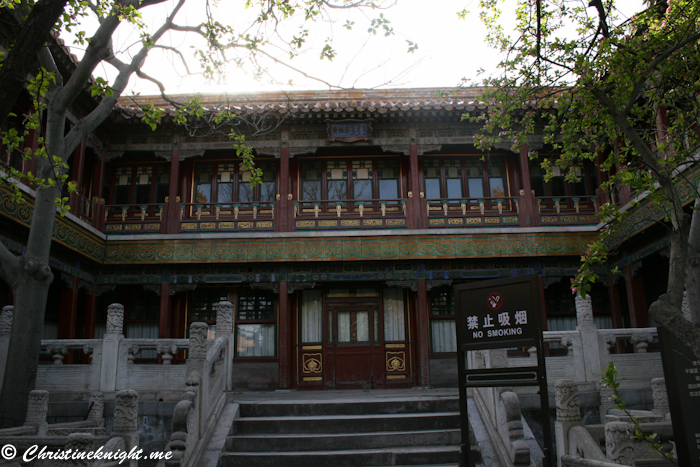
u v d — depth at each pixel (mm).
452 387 17656
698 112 8758
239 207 18719
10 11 9164
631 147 8062
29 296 9508
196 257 17438
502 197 18109
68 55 13727
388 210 18422
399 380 17781
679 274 5691
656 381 8469
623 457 6316
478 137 11688
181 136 18562
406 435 9242
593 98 7723
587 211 18344
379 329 18203
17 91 5824
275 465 8648
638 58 7730
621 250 16875
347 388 17688
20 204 13211
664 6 8391
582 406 10398
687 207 12938
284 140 18344
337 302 18406
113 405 10062
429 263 17734
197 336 9102
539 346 6566
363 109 17562
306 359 17984
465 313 7211
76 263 16484
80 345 10539
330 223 18156
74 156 16703
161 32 10609
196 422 8656
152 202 19016
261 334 18219
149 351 18156
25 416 9086
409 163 18906
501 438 8453
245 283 17828
